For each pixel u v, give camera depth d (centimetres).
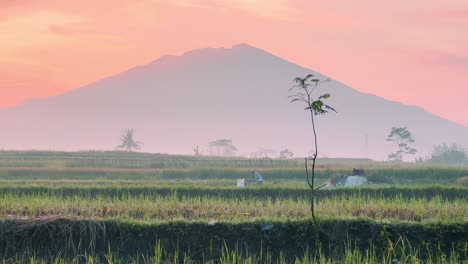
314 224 2605
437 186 4634
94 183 5403
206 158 11256
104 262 2495
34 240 2533
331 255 2541
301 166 8750
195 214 2931
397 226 2600
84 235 2547
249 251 2572
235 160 10131
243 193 4584
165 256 2534
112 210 2952
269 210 3011
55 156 10925
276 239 2594
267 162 9662
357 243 2586
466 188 4600
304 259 2394
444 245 2578
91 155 11362
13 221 2544
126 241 2559
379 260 2517
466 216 2859
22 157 10369
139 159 10069
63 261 2414
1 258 2464
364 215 2909
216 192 4569
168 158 11006
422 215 2905
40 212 2844
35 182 5478
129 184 5128
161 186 4672
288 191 4603
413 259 2430
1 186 4591
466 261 2414
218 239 2566
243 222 2608
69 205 3033
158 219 2736
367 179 6066
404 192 4575
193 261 2489
